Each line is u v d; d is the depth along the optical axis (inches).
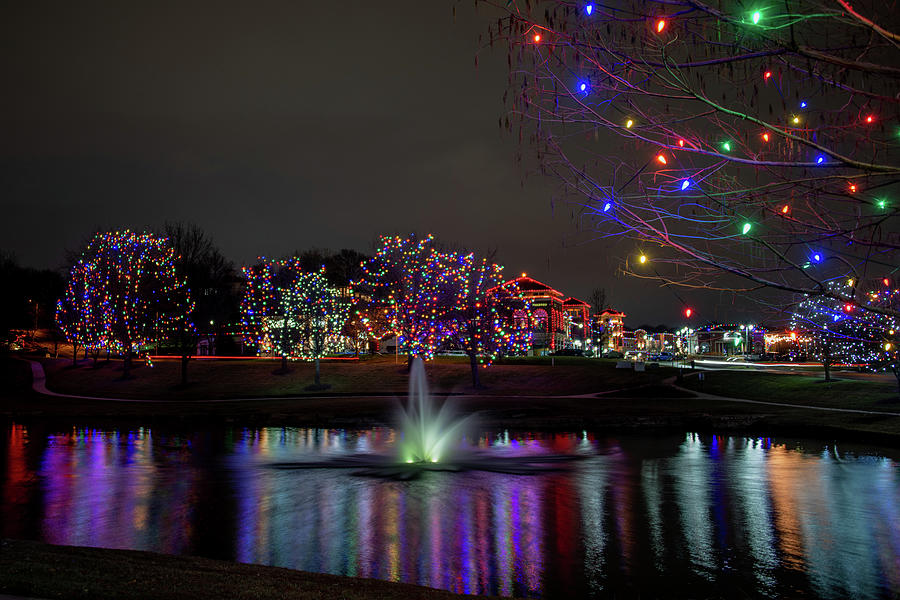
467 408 1941.4
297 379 2723.9
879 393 1834.4
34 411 1951.3
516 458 1175.0
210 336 3518.7
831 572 567.8
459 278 2527.1
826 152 175.8
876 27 159.6
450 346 2950.3
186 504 811.4
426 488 908.6
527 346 2647.6
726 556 605.9
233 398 2411.4
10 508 786.2
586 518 746.8
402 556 603.2
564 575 552.4
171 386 2674.7
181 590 352.2
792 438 1429.6
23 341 4323.3
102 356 3651.6
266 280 2881.4
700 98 183.9
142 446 1341.0
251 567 439.5
